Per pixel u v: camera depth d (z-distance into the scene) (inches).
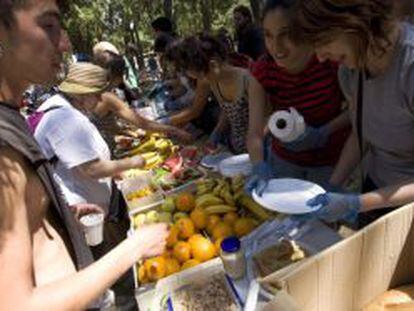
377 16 45.8
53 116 96.5
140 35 758.5
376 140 62.3
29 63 36.8
